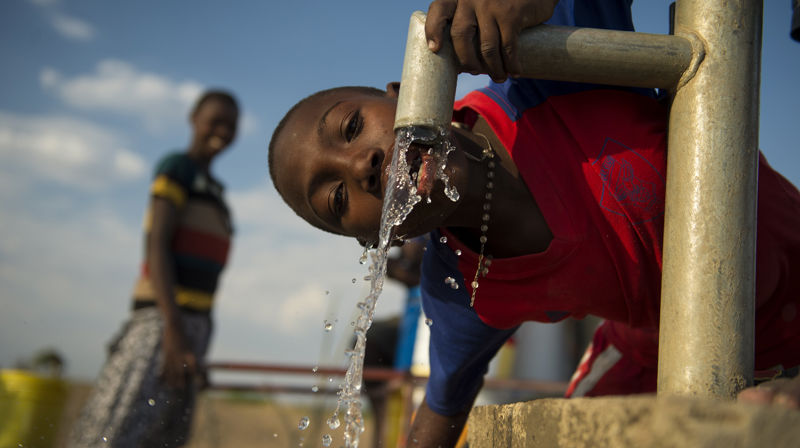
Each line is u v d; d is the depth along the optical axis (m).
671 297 1.33
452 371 2.21
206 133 3.84
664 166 1.81
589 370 2.61
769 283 1.87
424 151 1.51
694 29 1.38
